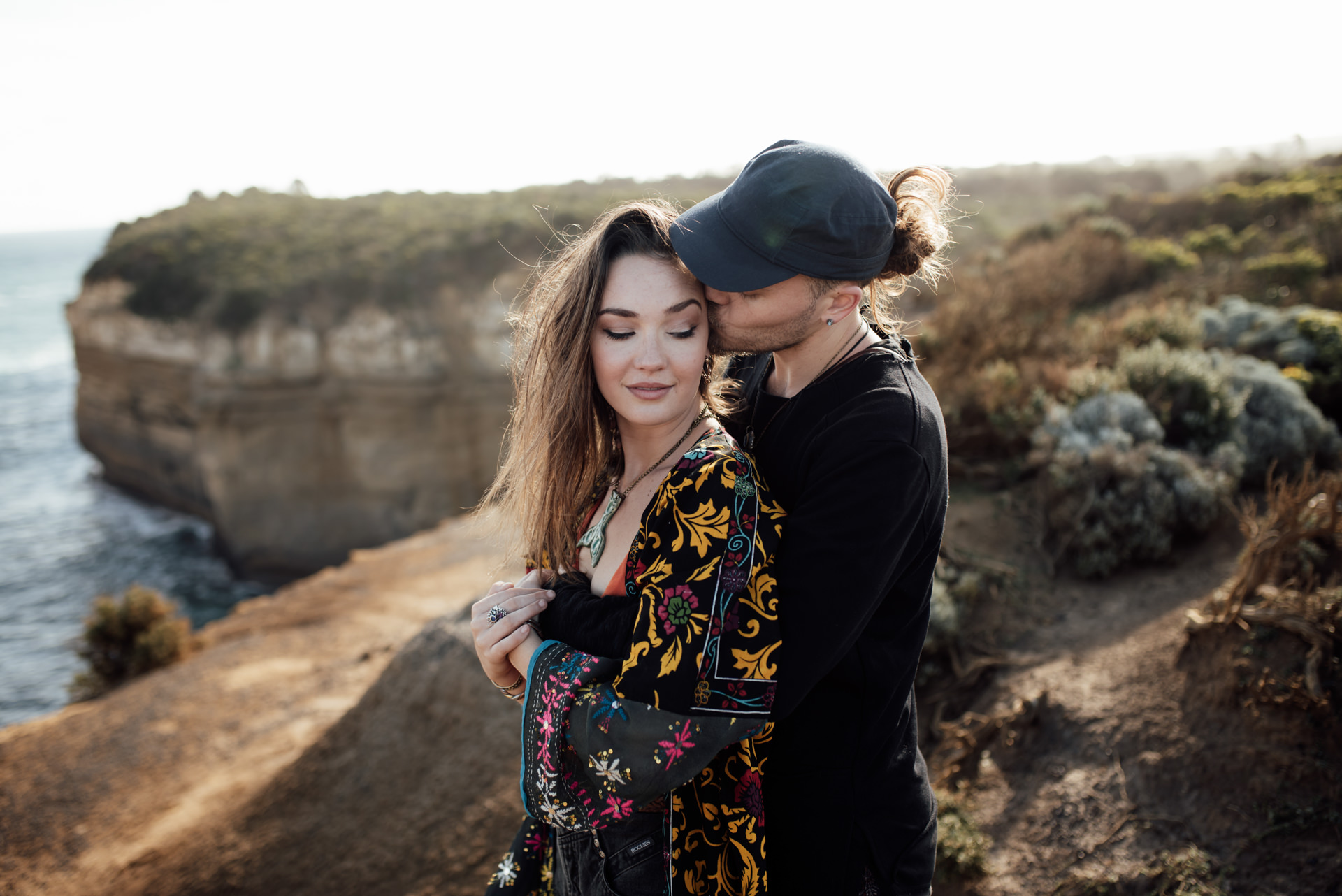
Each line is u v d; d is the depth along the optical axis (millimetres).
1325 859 2746
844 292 1260
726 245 1208
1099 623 4320
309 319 31609
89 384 39469
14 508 37562
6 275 169000
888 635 1356
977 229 30656
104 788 7961
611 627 1291
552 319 1367
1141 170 56875
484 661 1440
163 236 41719
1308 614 3287
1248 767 3105
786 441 1363
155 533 34656
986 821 3424
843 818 1358
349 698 8609
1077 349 7242
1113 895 2939
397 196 52344
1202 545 4742
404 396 31422
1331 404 6152
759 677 1168
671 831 1351
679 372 1306
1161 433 5191
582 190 48438
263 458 31406
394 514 31766
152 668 12219
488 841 4867
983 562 4934
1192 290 10250
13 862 7094
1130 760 3381
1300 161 24047
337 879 5125
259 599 14266
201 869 5730
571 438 1398
